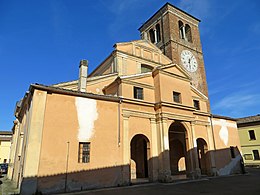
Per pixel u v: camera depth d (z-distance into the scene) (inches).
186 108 795.4
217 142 901.8
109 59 962.1
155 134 717.9
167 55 1286.9
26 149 486.3
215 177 787.4
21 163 561.6
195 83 1306.6
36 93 519.5
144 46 1034.1
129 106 682.8
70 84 770.2
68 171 512.4
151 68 1004.6
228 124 986.7
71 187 506.0
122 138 631.2
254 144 1424.7
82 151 553.3
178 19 1409.9
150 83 776.3
